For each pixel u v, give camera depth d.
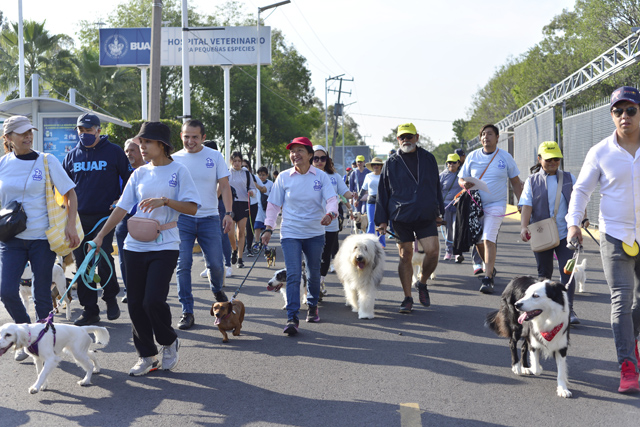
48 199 5.39
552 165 6.62
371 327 6.66
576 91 19.08
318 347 5.86
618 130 4.70
